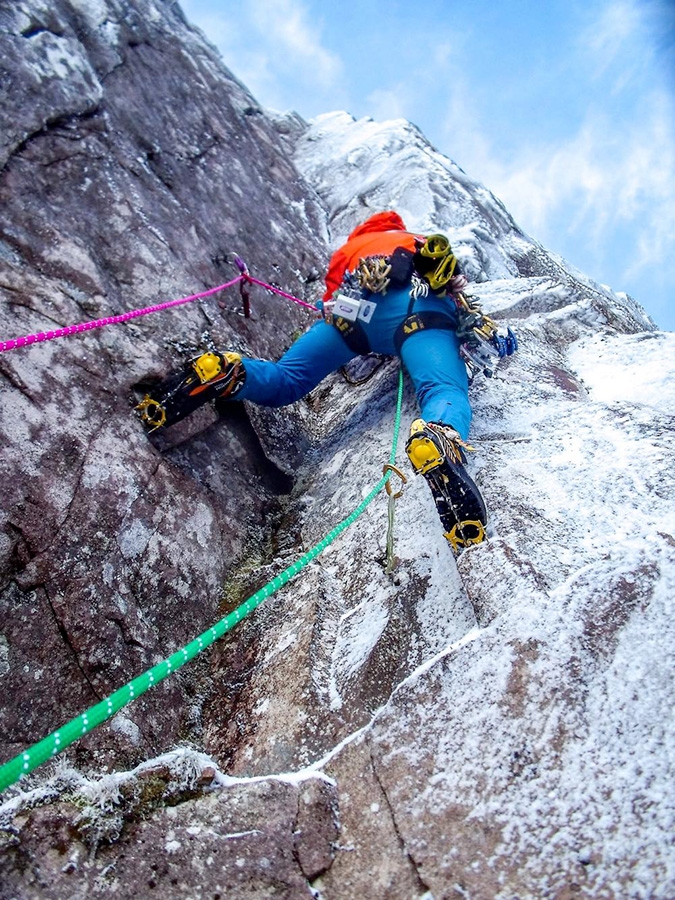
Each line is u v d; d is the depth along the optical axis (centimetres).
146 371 283
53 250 287
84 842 156
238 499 291
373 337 310
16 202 290
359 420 338
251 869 156
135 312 266
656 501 229
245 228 426
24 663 197
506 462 261
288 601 244
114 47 407
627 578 182
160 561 243
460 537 224
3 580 206
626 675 166
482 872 148
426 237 298
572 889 139
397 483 273
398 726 178
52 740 129
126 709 203
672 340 354
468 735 169
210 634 164
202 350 315
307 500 305
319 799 168
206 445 294
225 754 203
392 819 163
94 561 223
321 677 208
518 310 408
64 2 392
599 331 397
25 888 147
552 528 224
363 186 577
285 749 192
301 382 315
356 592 239
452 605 213
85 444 245
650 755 152
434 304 298
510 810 154
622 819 145
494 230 563
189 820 163
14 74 319
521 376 326
